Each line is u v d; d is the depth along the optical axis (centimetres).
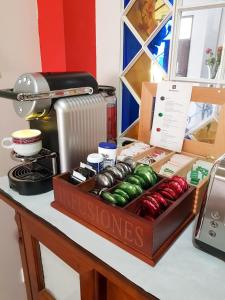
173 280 51
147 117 106
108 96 104
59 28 116
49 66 131
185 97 94
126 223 56
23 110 78
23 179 80
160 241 57
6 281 150
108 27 119
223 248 54
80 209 67
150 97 104
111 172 72
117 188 65
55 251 72
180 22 101
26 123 134
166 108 99
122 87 125
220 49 100
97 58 129
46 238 73
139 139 112
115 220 58
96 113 86
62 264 76
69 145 80
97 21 122
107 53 124
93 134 88
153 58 111
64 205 71
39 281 90
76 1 114
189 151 98
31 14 124
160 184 68
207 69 104
